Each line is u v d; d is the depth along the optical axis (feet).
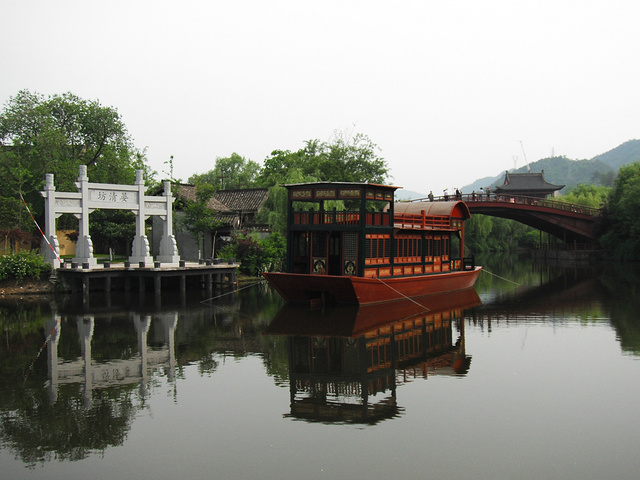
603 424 38.27
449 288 105.09
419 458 33.40
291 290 87.92
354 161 180.04
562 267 171.73
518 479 30.94
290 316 78.33
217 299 96.68
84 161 156.46
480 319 76.48
